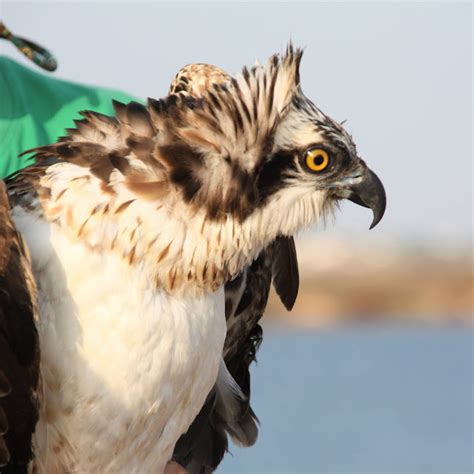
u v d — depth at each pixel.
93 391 8.98
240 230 9.46
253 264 11.49
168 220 9.09
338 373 75.06
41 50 11.91
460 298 132.12
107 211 8.96
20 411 8.56
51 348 8.89
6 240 8.57
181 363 9.24
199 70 11.52
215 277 9.42
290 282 11.77
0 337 8.48
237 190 9.36
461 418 50.94
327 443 44.78
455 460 40.78
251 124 9.39
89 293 8.89
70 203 8.96
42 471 9.13
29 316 8.55
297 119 9.73
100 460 9.24
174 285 9.21
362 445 44.06
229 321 11.55
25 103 11.63
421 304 129.62
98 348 8.92
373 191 10.15
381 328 128.50
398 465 40.22
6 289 8.49
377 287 128.50
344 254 129.62
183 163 9.16
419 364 81.25
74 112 11.88
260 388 66.06
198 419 11.39
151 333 9.04
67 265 8.88
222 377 11.40
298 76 9.84
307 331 126.25
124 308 8.95
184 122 9.27
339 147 9.90
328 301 128.00
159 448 9.59
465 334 117.31
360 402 57.84
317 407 56.22
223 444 11.77
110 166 9.07
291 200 9.81
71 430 9.05
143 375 9.09
